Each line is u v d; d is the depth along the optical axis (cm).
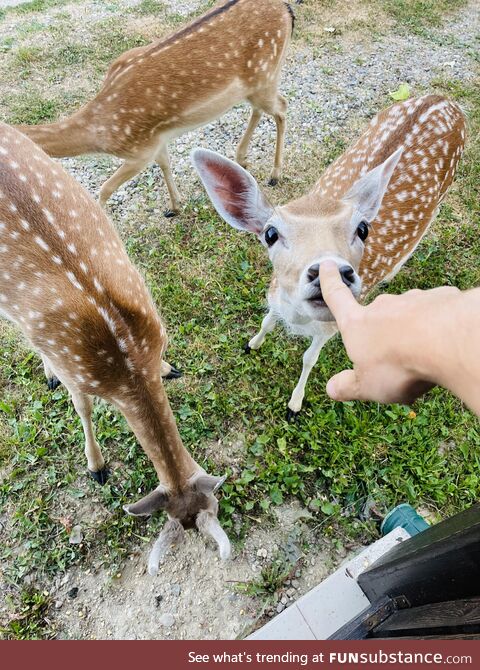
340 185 76
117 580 63
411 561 41
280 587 63
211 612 61
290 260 51
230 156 113
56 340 56
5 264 55
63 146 85
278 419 76
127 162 92
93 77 129
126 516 67
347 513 68
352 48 143
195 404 77
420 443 73
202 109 92
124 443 73
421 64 139
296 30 147
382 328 23
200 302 88
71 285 55
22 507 68
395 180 74
